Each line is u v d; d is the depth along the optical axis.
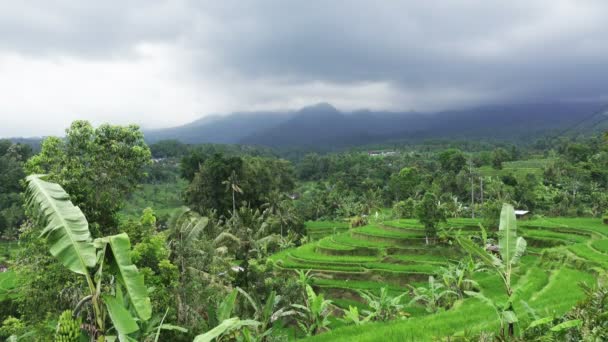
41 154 18.78
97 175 19.45
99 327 7.21
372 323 14.67
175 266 17.78
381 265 36.31
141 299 7.15
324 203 86.19
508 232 10.70
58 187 7.89
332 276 36.00
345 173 106.00
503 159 119.81
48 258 16.83
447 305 22.80
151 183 93.50
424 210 39.66
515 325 9.33
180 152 141.38
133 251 17.00
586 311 8.34
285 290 25.91
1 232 57.09
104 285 12.19
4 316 28.05
